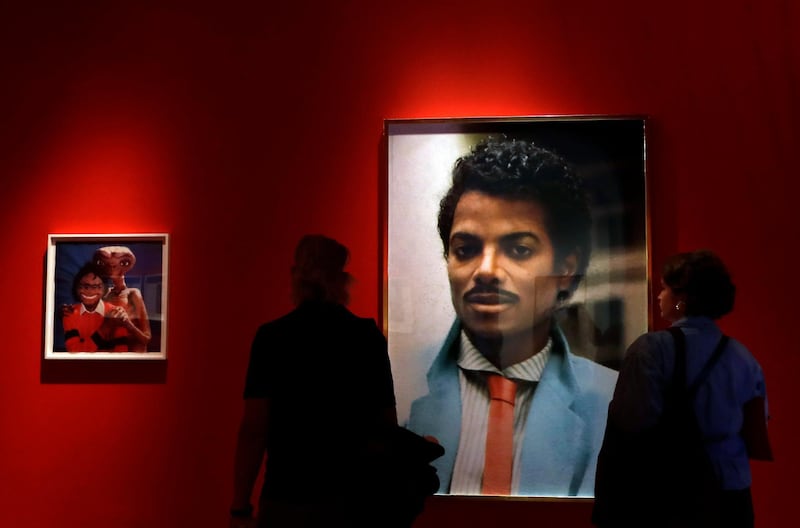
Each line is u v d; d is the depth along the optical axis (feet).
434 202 12.11
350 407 8.77
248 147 12.61
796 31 11.98
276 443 8.73
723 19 12.10
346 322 9.13
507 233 11.97
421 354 11.98
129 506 12.46
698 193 11.95
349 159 12.44
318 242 9.36
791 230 11.81
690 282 9.09
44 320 12.69
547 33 12.36
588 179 11.94
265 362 8.95
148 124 12.78
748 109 11.98
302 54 12.64
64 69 12.95
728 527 8.59
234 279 12.48
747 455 9.21
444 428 11.88
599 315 11.78
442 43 12.48
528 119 12.05
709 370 8.77
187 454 12.42
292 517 8.42
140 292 12.56
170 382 12.50
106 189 12.77
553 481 11.70
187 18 12.85
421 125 12.20
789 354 11.71
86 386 12.64
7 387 12.71
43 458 12.61
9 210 12.87
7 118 12.96
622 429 8.73
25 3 13.02
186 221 12.62
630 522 8.55
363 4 12.62
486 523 11.93
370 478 8.57
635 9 12.25
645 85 12.16
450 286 12.00
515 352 11.85
